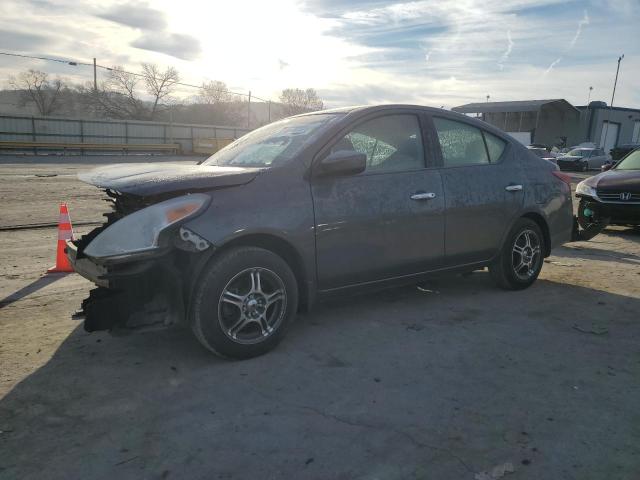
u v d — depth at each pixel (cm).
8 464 235
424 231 423
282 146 393
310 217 361
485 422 271
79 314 346
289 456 242
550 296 494
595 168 3366
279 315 356
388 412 281
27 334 391
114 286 312
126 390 305
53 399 294
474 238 461
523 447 250
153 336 388
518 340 383
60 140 4369
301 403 291
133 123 4700
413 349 366
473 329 405
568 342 380
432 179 432
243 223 331
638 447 250
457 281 547
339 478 227
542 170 524
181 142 4872
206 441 254
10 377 320
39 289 506
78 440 255
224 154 445
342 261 382
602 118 5503
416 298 484
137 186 314
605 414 280
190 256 325
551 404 290
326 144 381
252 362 344
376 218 393
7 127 4125
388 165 413
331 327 408
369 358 350
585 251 735
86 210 1075
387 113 422
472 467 234
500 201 473
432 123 448
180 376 323
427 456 242
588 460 240
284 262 353
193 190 326
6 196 1288
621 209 804
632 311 451
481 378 322
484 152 485
